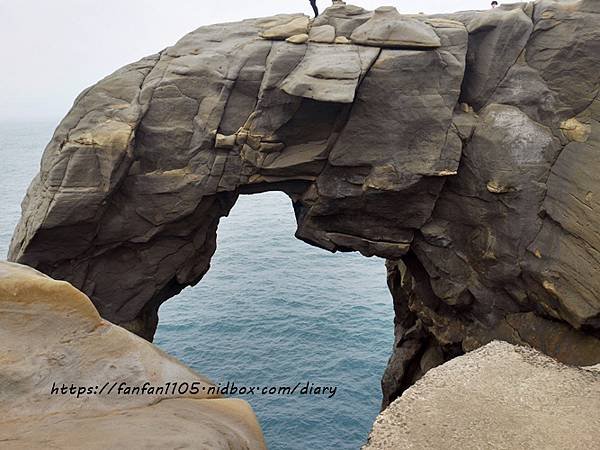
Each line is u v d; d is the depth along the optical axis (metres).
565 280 14.18
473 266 17.12
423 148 16.06
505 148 15.41
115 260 18.33
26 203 17.56
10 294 4.60
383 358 28.77
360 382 26.38
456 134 16.02
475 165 15.96
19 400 4.00
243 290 39.66
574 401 6.26
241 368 27.64
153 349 5.16
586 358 14.04
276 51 16.81
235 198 19.67
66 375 4.35
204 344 30.39
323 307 35.97
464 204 16.70
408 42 15.70
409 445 5.64
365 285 40.88
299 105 16.45
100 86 17.59
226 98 17.14
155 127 17.11
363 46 16.34
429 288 19.55
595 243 13.59
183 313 35.06
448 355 20.25
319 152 17.23
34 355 4.35
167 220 17.69
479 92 16.36
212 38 18.53
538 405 6.23
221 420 4.55
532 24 15.82
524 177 15.19
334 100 14.85
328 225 18.94
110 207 17.06
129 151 16.23
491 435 5.75
